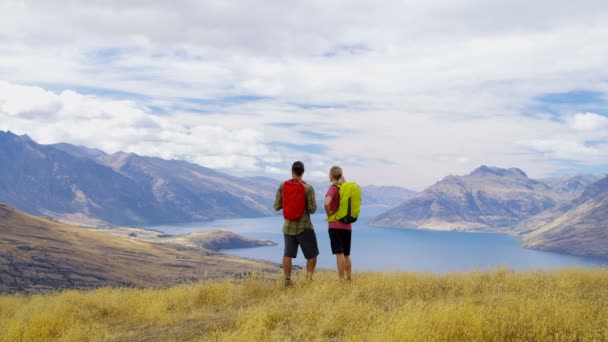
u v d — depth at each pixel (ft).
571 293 29.43
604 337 19.16
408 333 18.99
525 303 24.35
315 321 23.97
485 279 38.14
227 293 34.88
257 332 22.38
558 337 19.80
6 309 41.96
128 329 28.89
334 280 33.99
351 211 34.17
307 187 34.09
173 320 29.30
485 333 20.01
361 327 22.24
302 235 34.32
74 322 31.48
